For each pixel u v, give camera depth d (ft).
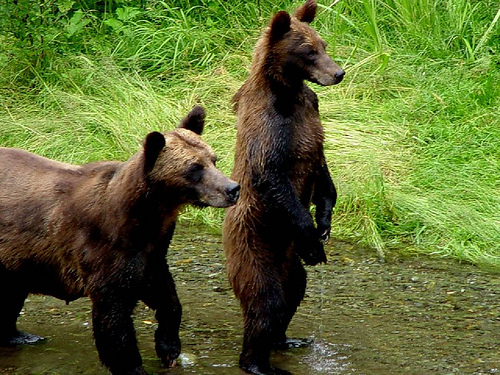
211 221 48.52
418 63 60.44
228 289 39.73
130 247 28.43
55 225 29.50
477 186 48.03
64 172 30.35
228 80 59.11
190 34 63.10
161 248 29.22
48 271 30.17
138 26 63.77
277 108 31.60
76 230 29.07
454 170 49.67
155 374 31.07
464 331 34.94
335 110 55.31
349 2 65.00
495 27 62.23
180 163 27.96
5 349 33.14
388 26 64.23
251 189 31.42
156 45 63.05
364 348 33.42
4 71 61.36
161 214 28.48
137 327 35.58
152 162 27.78
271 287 31.40
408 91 57.88
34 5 61.21
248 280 31.40
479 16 64.03
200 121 29.58
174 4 67.10
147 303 30.81
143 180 28.02
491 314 36.68
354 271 41.75
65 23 61.93
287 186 31.37
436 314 36.76
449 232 44.98
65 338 34.19
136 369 29.53
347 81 58.54
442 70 59.11
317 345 33.78
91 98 58.23
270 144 31.22
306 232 31.32
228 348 33.37
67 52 62.85
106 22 63.57
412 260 43.04
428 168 49.93
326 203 33.81
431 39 61.87
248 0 66.28
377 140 52.19
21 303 32.89
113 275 28.53
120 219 28.30
